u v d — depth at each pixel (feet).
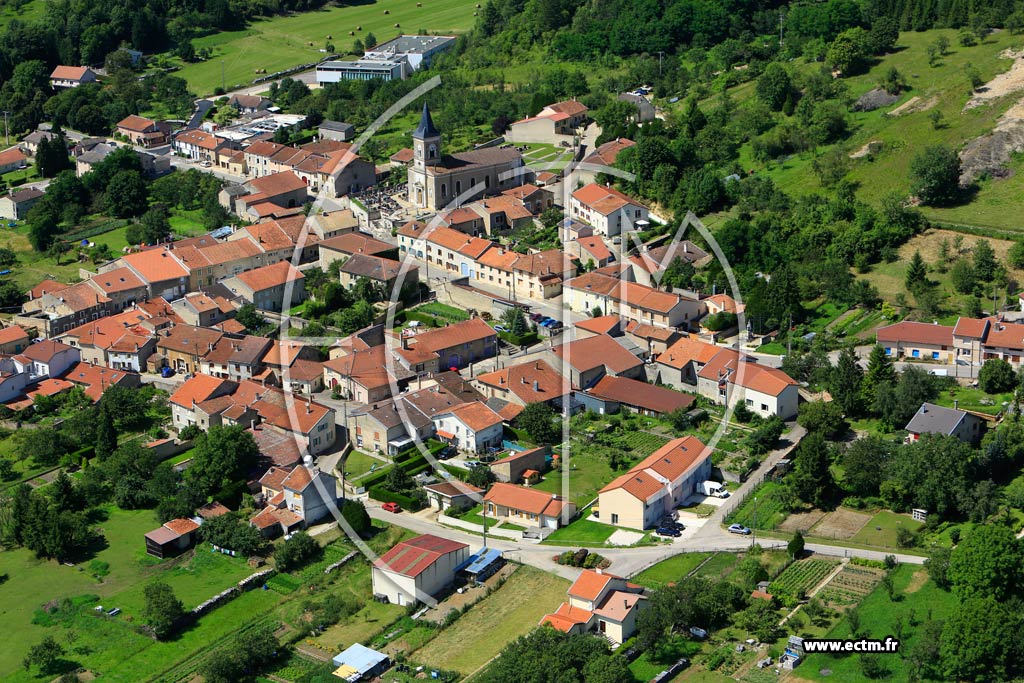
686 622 606.96
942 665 572.51
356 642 627.87
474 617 638.12
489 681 560.20
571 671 558.97
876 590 634.43
